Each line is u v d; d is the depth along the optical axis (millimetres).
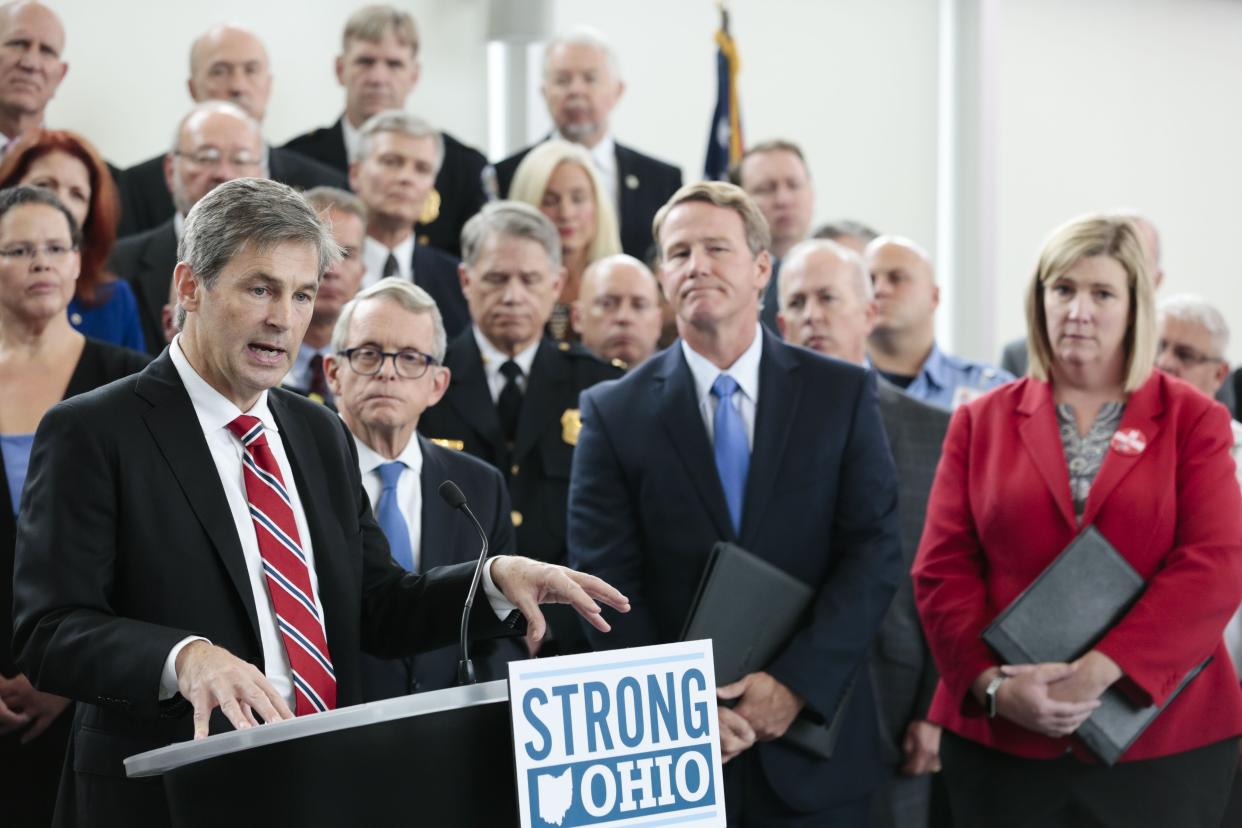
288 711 6180
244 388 7148
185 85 18828
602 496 10688
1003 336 25547
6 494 10398
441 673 9789
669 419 10680
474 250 13070
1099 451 10484
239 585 7031
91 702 6492
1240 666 12180
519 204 13383
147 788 6852
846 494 10625
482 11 20766
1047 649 9922
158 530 6953
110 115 18297
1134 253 10508
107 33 18266
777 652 10125
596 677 5949
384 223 14656
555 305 15453
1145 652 9727
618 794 5906
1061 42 25969
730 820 10117
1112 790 9961
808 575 10523
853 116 24078
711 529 10453
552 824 5715
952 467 10969
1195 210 27297
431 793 5844
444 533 10156
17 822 10117
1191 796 9961
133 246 13648
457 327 14734
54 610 6703
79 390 10781
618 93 17750
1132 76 26672
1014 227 25609
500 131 20859
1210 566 9922
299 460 7535
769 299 15812
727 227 10711
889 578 10477
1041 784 10078
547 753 5762
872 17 24188
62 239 10812
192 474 7074
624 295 14188
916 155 24625
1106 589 9961
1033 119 25734
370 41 17031
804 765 10188
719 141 19594
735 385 10812
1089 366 10531
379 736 5789
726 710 9766
